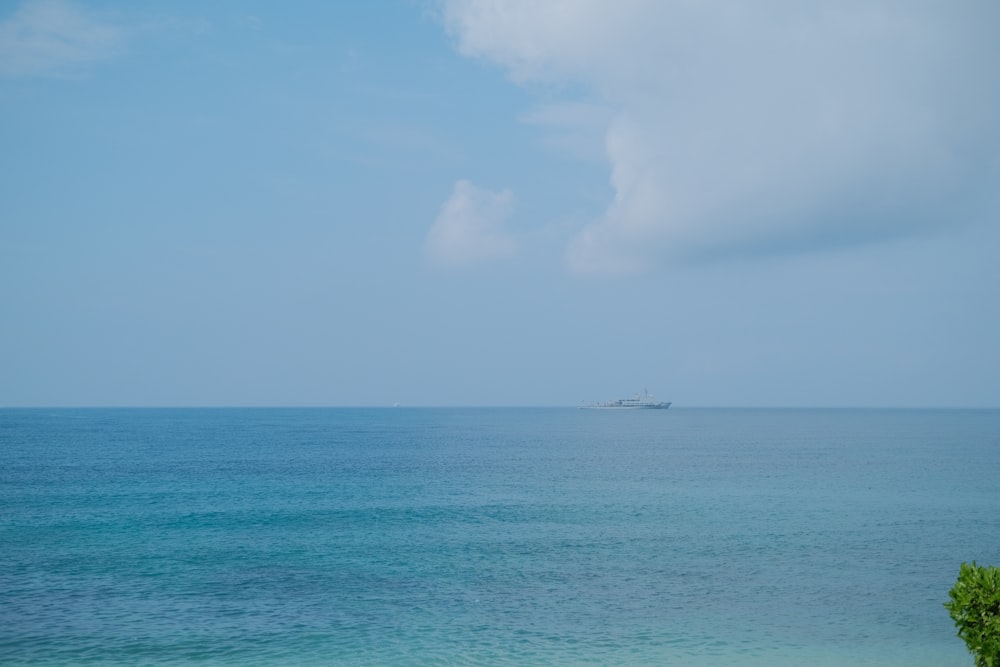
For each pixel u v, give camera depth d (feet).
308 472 270.87
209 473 264.93
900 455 363.15
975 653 46.83
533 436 572.51
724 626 89.04
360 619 91.76
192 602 98.73
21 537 144.05
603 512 175.83
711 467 296.30
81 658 78.33
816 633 86.33
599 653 79.87
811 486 227.81
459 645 82.48
